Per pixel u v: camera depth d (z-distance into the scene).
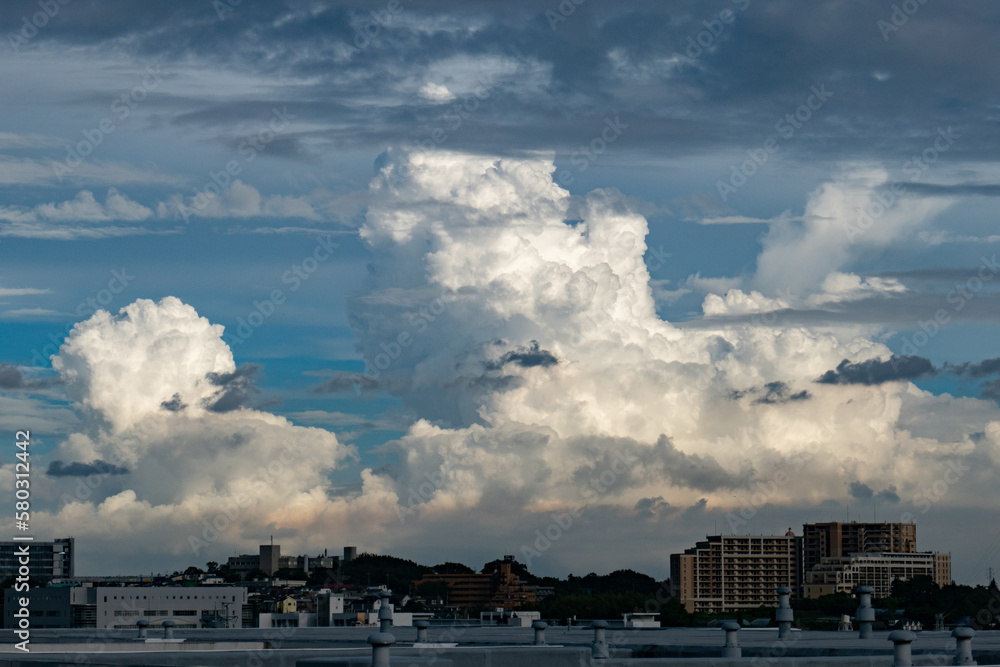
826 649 41.62
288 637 59.91
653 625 77.44
